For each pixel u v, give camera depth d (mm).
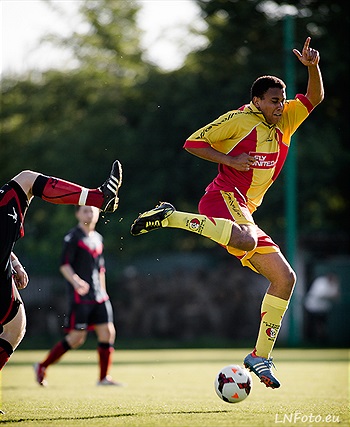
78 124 111125
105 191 22266
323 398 27484
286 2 100125
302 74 96062
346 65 97938
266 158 24750
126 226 103062
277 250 24422
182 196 105000
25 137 117438
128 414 22344
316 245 98000
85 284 37250
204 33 107875
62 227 99562
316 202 100375
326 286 87250
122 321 95875
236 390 23828
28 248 102938
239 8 101125
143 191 104062
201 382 36969
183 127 104125
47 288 96750
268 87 24281
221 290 94625
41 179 22125
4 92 119250
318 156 95750
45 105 115875
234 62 103125
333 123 101000
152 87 105500
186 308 94750
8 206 21500
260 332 24219
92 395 30000
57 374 44625
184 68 107188
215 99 101375
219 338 94000
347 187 100438
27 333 95188
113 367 49375
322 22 98875
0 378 40844
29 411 23484
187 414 22250
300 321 91812
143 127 105000
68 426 19766
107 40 118750
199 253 104188
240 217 24297
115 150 105812
